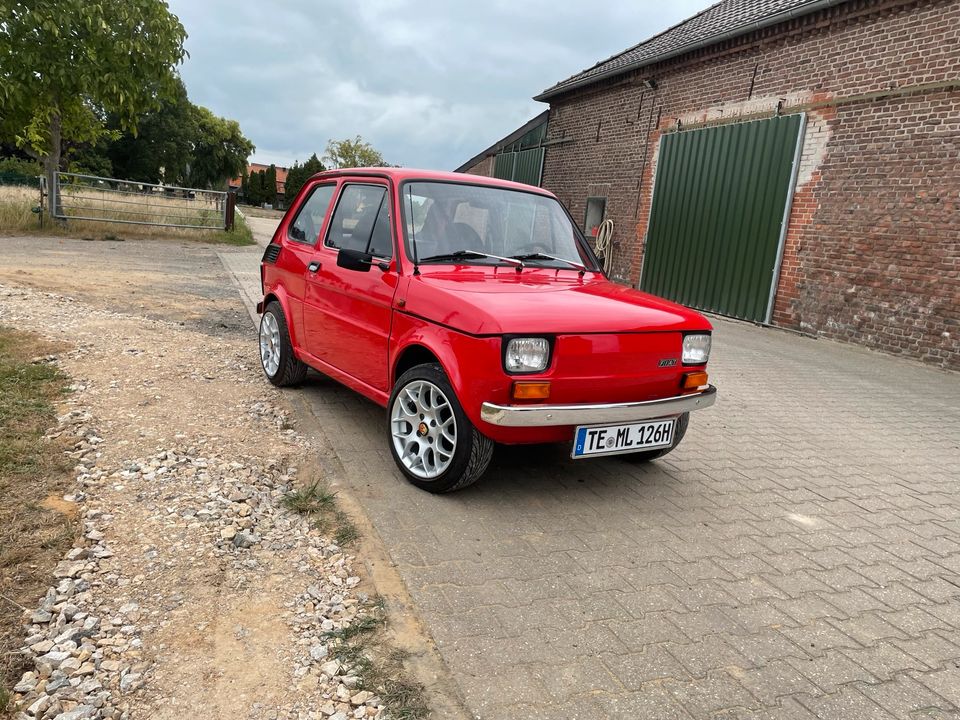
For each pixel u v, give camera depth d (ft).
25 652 7.50
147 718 6.79
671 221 47.70
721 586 10.20
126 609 8.41
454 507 12.08
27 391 15.65
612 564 10.56
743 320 41.06
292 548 10.25
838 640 9.05
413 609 8.93
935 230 30.37
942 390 25.95
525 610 9.11
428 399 12.70
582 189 58.65
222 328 26.02
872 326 33.30
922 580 10.91
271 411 16.46
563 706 7.37
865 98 33.42
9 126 55.21
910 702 7.93
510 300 11.71
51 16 48.44
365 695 7.29
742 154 41.16
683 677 8.02
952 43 29.71
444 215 14.47
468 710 7.20
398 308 12.99
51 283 31.55
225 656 7.76
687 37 47.96
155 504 11.05
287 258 18.15
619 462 15.31
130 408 15.47
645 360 12.15
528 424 11.02
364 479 12.96
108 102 53.16
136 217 64.64
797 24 36.88
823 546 11.87
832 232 35.29
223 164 232.73
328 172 18.03
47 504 10.67
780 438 18.30
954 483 15.75
